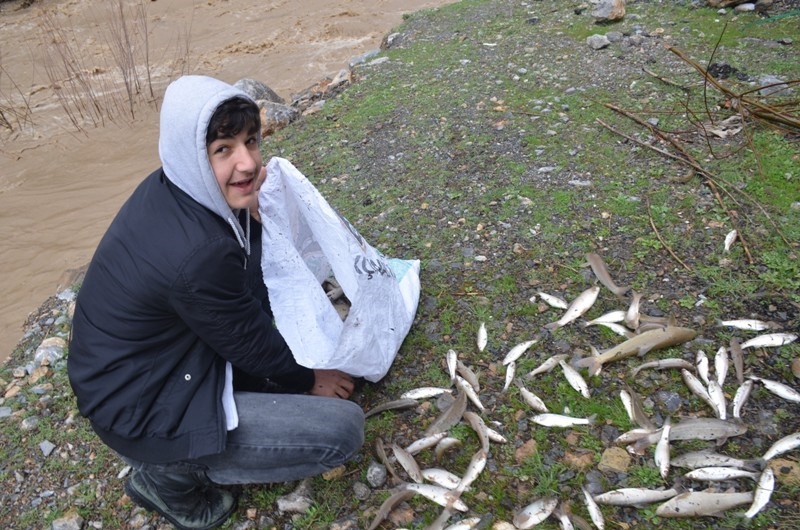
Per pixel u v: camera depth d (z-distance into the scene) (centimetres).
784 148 379
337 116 535
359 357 239
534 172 398
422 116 497
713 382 250
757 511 206
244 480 216
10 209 567
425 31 711
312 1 1083
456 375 273
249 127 186
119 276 186
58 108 779
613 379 262
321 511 228
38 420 288
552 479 226
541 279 316
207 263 180
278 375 212
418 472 232
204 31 1005
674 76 485
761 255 308
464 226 362
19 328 405
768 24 545
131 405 191
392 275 267
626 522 212
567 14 657
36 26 1094
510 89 513
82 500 248
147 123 720
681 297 294
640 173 380
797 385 248
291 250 231
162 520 235
